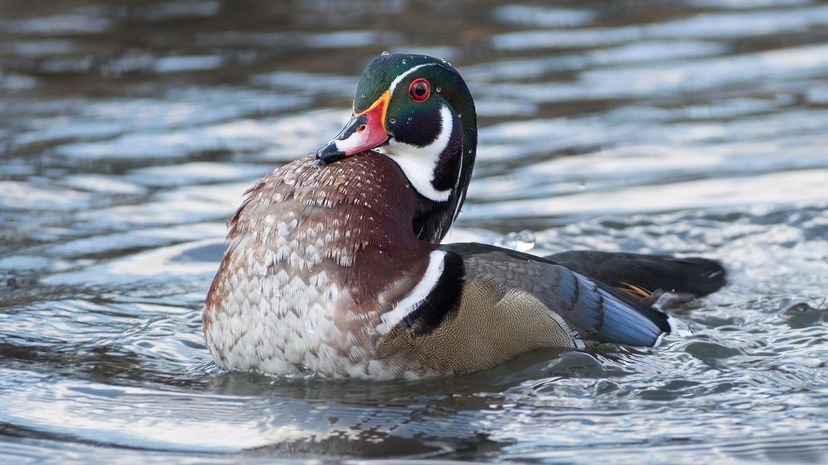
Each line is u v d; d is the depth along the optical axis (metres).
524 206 15.47
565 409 9.16
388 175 9.91
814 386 9.63
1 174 16.72
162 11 26.45
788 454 8.30
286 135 18.36
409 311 9.47
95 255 13.66
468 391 9.48
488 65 22.30
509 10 26.41
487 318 9.78
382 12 26.20
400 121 10.19
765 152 17.34
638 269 12.12
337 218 9.46
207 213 15.20
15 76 21.81
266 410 9.17
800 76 21.31
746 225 14.39
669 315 11.22
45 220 14.91
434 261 9.72
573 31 24.64
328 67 22.09
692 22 25.14
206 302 9.91
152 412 9.21
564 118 19.30
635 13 25.97
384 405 9.21
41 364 10.34
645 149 17.72
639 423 8.88
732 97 20.23
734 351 10.52
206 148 17.83
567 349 10.12
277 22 25.53
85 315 11.73
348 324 9.36
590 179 16.50
